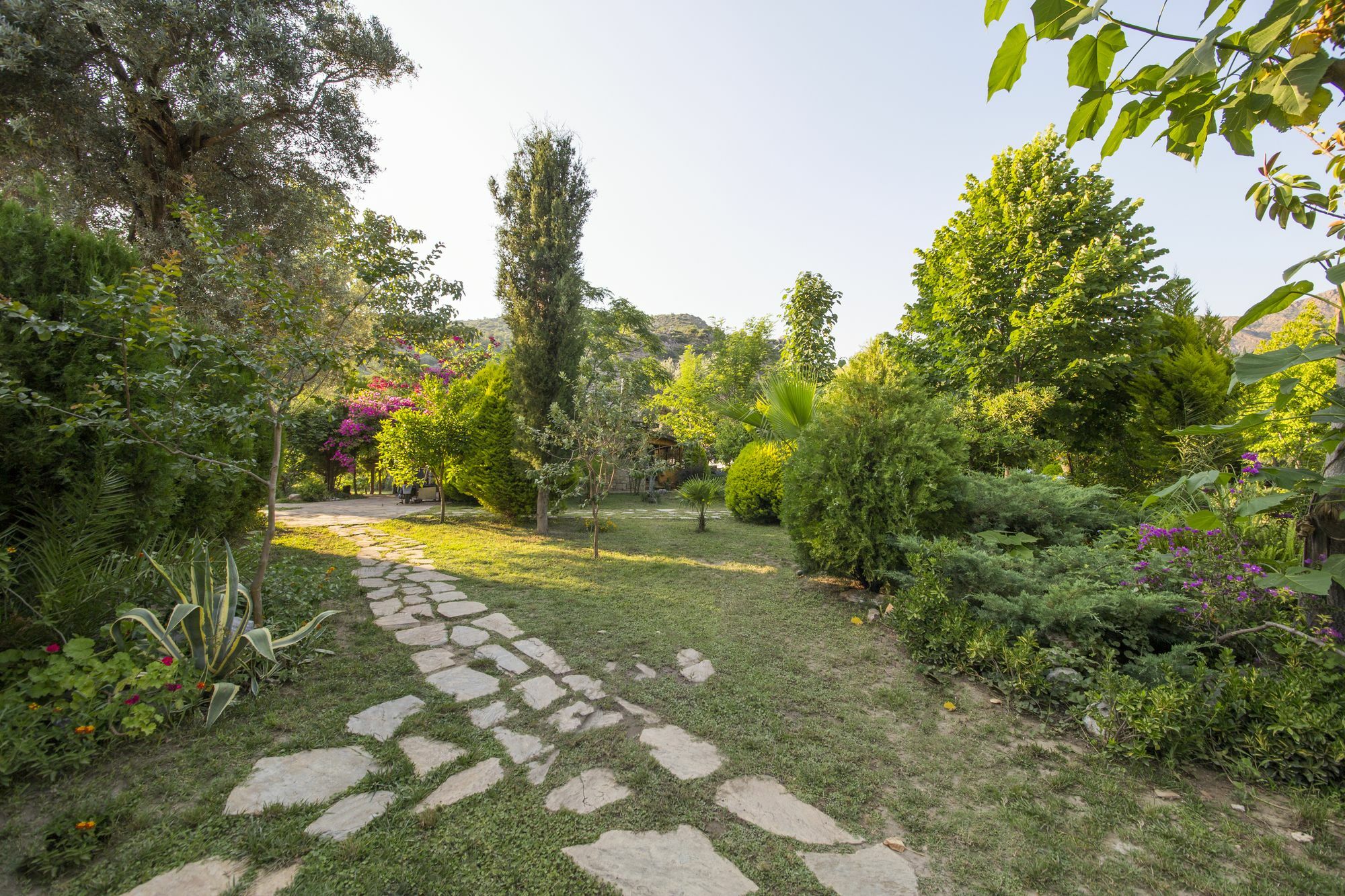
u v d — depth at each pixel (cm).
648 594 501
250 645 288
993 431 827
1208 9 114
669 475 1970
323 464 1363
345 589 455
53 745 211
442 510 915
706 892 167
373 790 209
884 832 198
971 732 271
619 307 1888
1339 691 242
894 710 292
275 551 605
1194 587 333
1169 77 108
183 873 164
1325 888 171
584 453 694
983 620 348
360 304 376
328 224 801
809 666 346
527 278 859
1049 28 117
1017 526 501
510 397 871
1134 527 488
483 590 495
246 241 304
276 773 215
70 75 575
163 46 595
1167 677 262
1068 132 144
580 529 891
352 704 274
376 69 813
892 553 469
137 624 279
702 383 2125
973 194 1097
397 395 885
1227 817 207
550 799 210
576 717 275
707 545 771
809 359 1219
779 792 220
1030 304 938
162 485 346
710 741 256
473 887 165
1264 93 113
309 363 326
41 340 271
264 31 655
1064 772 235
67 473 291
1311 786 221
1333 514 269
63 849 167
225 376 321
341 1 789
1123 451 966
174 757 221
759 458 1044
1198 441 627
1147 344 925
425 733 252
